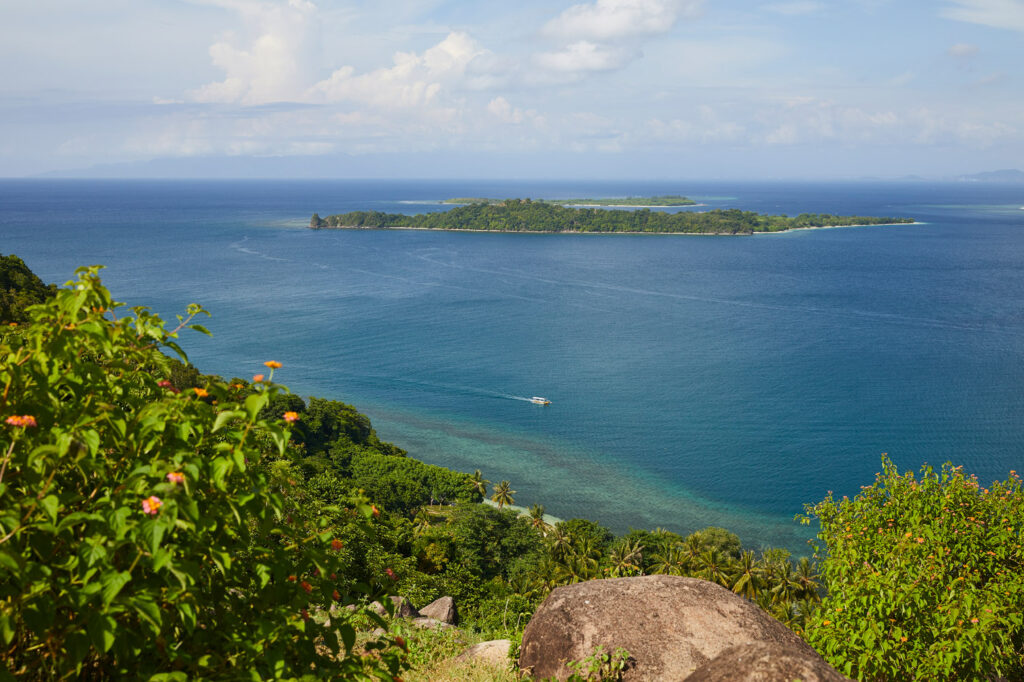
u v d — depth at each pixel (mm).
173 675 2820
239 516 3268
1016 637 8281
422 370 119562
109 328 3719
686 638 6527
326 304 172125
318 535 3836
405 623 9086
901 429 94188
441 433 92188
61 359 3461
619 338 143000
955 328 154625
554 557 52719
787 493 76500
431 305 173750
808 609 33250
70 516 2918
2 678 2900
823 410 101688
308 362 122062
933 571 7781
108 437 3510
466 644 9031
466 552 51844
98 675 3342
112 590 2764
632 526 69000
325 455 70625
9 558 2641
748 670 4809
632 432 93562
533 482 78438
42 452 2939
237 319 152125
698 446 89000
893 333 149875
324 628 3615
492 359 127125
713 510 72625
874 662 7473
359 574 19797
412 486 65125
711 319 162125
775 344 139500
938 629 7395
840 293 197875
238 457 3182
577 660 6480
